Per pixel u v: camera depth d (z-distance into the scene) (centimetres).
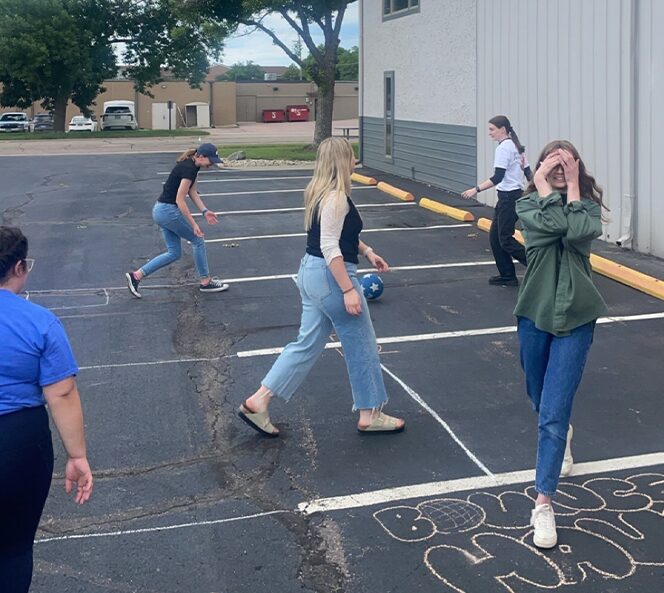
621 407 611
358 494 489
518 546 432
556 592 393
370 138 2269
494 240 950
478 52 1570
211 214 954
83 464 339
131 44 4416
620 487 493
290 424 589
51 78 4216
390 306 890
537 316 430
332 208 516
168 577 409
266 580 406
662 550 427
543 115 1324
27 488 322
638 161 1108
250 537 445
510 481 501
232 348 762
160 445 559
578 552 426
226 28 2717
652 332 792
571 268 425
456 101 1695
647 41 1070
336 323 545
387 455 539
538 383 454
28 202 1678
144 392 654
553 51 1283
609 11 1133
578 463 523
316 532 449
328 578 407
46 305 915
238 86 6556
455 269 1056
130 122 5091
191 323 841
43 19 4106
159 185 1928
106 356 742
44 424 329
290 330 812
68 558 427
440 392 645
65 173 2181
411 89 1945
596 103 1177
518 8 1393
